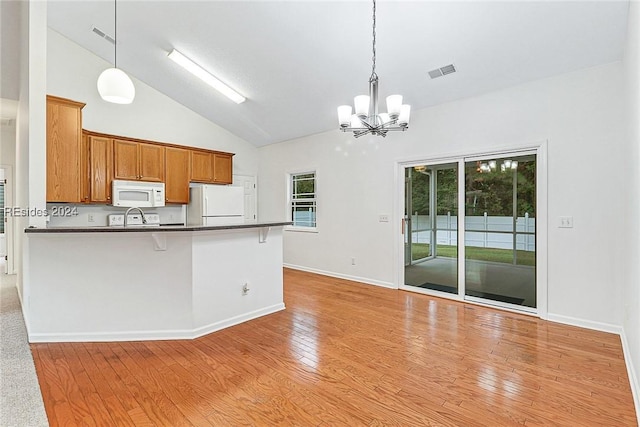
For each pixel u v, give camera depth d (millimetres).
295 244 6129
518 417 1769
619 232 2887
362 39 3338
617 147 2889
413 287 4492
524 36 2887
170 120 5664
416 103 4191
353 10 3023
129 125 5230
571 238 3156
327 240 5539
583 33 2723
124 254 2809
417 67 3562
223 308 3113
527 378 2170
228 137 6445
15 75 3881
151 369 2291
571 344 2705
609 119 2932
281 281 3699
